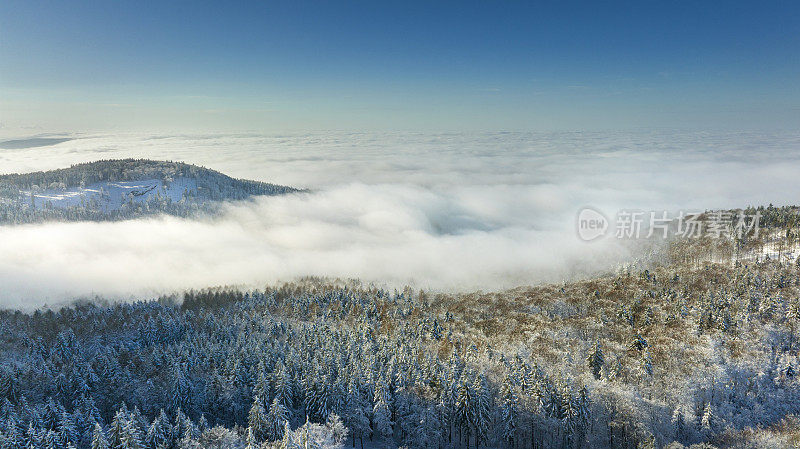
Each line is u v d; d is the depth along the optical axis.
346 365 88.81
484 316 140.62
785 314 104.25
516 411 69.81
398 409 75.69
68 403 83.25
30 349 110.12
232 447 60.78
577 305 141.50
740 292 123.75
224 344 104.44
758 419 76.25
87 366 88.12
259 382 78.19
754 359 89.12
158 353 100.25
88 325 132.00
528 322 127.62
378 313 148.38
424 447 70.50
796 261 139.50
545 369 83.94
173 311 148.38
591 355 88.19
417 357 91.06
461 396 70.50
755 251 161.12
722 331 101.25
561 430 69.38
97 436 58.50
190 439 61.31
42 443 62.50
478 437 71.62
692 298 129.62
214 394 83.00
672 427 72.50
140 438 62.75
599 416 70.88
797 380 83.88
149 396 82.81
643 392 79.25
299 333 122.06
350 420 73.62
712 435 71.75
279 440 62.78
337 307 154.50
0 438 61.53
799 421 74.69
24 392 83.06
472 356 89.56
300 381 81.69
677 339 102.00
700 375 84.06
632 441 68.12
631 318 120.88
